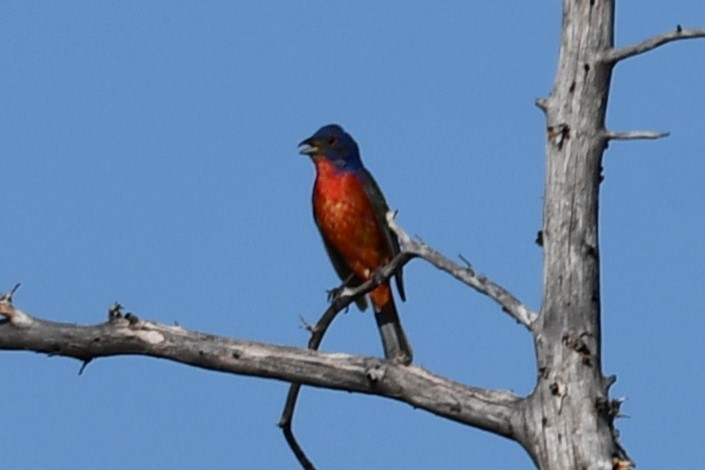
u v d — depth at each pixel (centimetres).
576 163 1078
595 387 1061
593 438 1052
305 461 1248
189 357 1167
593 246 1078
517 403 1109
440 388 1136
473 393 1125
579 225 1077
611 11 1077
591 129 1077
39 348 1158
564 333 1068
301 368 1162
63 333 1156
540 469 1076
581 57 1075
